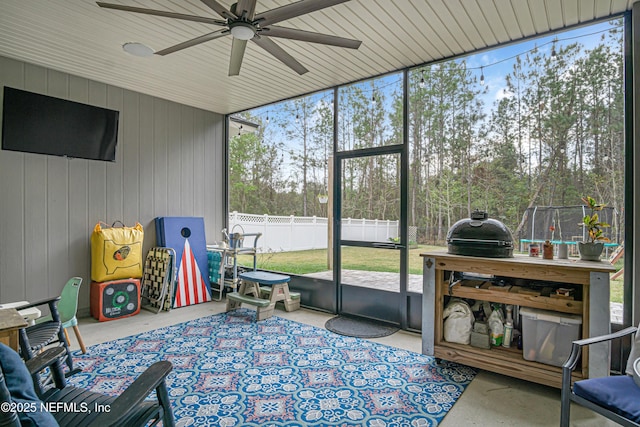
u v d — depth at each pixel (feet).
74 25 9.65
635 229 8.32
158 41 10.59
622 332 6.45
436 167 12.24
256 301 13.57
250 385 8.34
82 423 4.68
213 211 18.37
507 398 7.84
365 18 9.25
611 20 9.16
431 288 9.46
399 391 8.12
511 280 9.48
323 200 15.23
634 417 4.89
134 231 14.43
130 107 15.01
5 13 8.98
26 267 12.30
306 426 6.76
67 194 13.28
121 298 13.70
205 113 17.99
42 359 5.24
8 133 11.80
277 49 8.48
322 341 11.27
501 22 9.42
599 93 9.46
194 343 11.00
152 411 4.65
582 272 7.50
